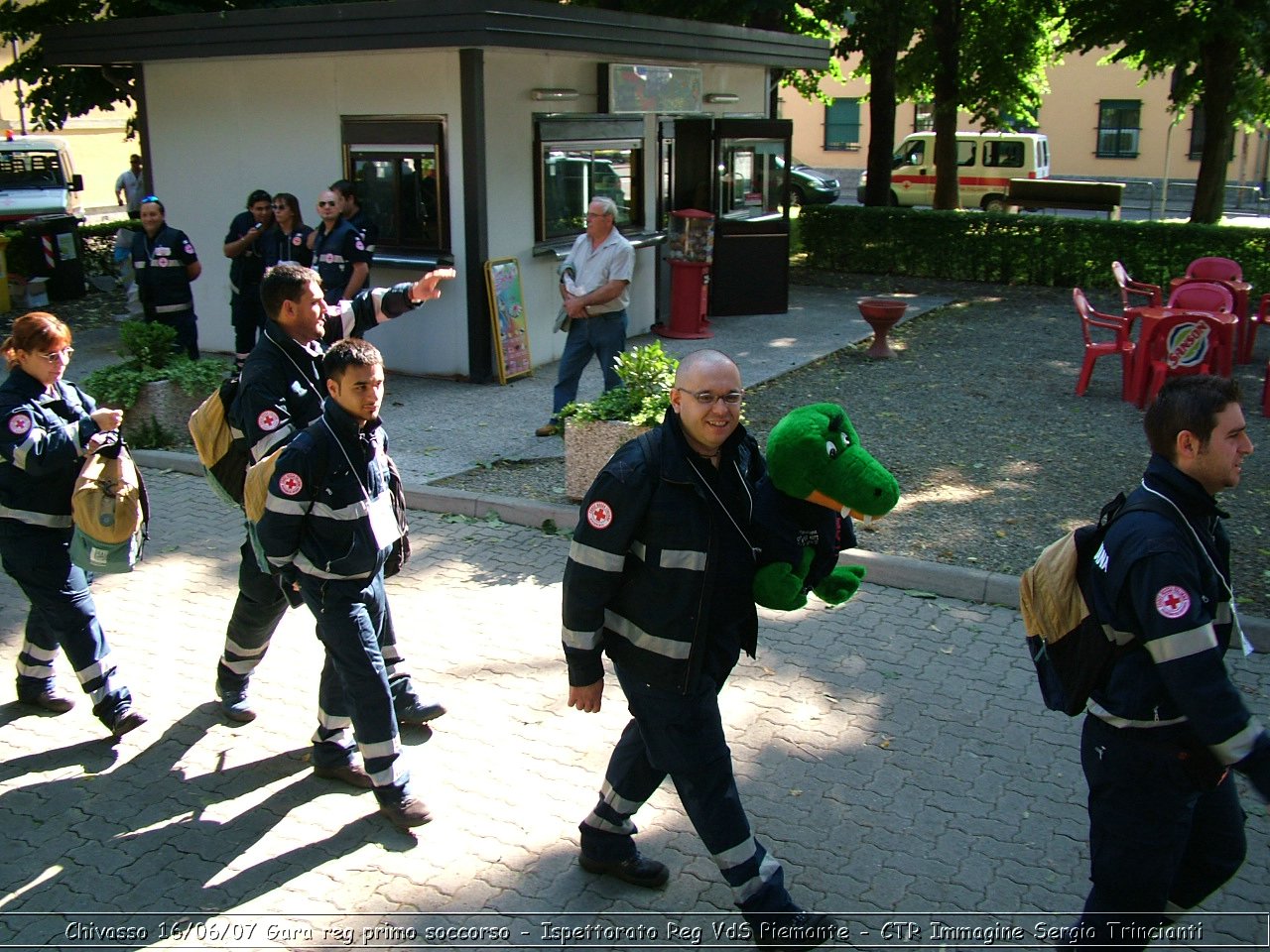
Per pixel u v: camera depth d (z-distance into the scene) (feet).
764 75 49.01
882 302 38.70
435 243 35.27
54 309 48.83
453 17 30.83
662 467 10.44
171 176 39.45
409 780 13.42
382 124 34.78
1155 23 57.62
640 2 51.90
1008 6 66.08
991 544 21.81
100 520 14.02
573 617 10.73
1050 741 15.16
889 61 61.93
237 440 14.62
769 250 47.32
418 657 17.65
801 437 10.77
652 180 42.63
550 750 14.96
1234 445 9.13
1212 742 8.73
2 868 12.62
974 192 92.99
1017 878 12.41
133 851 12.91
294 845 13.02
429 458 27.73
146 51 36.63
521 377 36.17
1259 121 66.69
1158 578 8.91
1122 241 54.54
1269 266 51.70
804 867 12.58
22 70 48.75
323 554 12.87
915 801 13.78
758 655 17.62
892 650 17.87
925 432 29.89
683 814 13.64
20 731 15.56
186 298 34.37
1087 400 33.24
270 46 34.17
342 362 12.64
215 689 16.39
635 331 42.98
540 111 35.88
